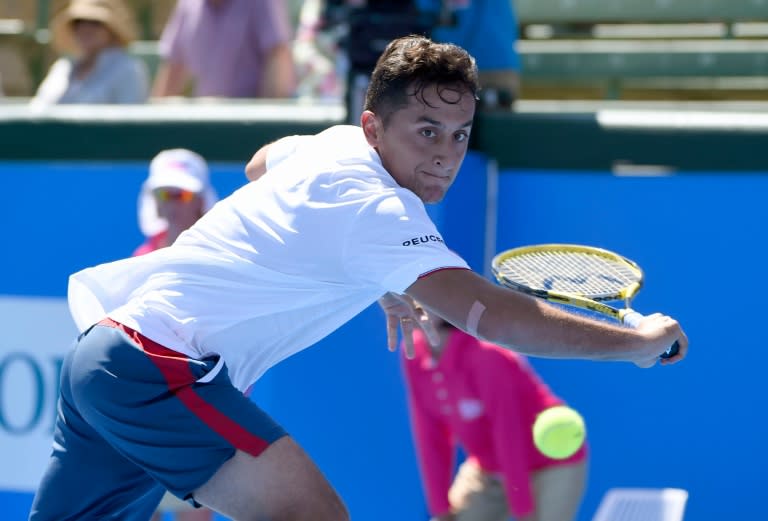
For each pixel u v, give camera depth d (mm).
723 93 20281
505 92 16562
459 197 15148
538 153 15781
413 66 8727
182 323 9477
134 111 17031
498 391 13641
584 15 20516
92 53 18812
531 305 8383
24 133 17422
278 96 18812
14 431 17375
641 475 15680
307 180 9117
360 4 15312
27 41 22812
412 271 8477
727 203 15266
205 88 19047
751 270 15234
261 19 18703
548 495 13898
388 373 15805
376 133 9086
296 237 9062
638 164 15492
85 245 17312
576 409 15859
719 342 15383
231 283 9422
